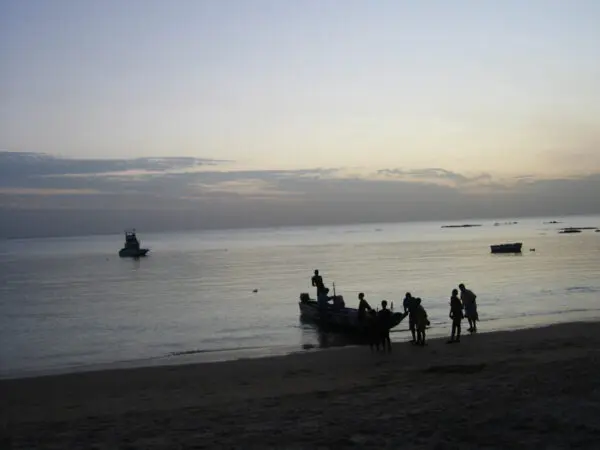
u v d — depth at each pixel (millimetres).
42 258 157000
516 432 10133
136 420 13250
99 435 11992
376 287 56375
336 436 10695
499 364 17750
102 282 74375
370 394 14312
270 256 128125
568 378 14383
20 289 66688
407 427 10938
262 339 29719
